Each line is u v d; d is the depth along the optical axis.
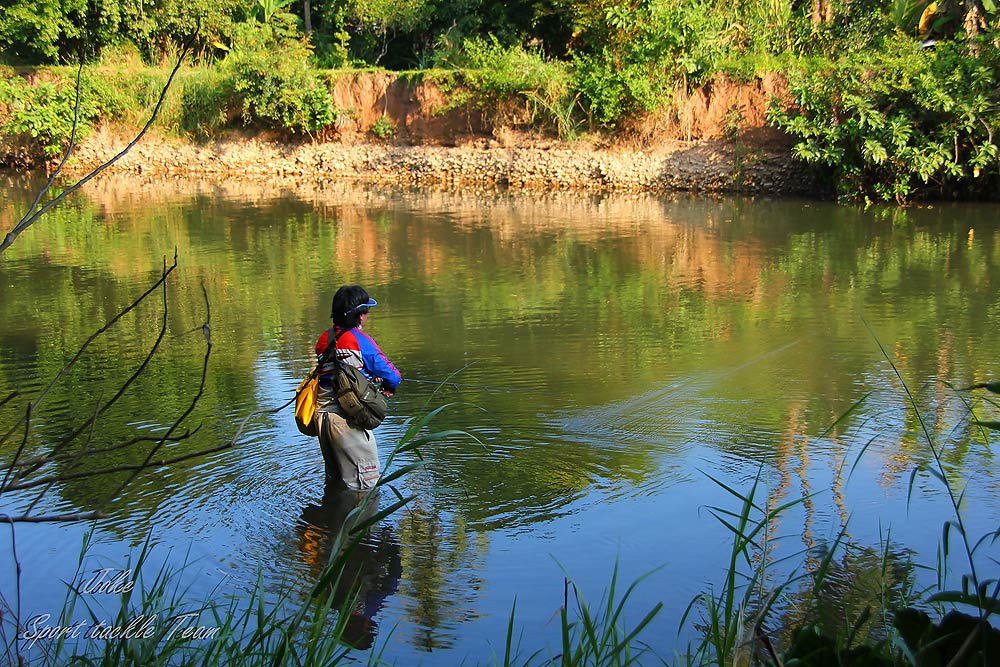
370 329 9.71
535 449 6.26
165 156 26.05
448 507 5.39
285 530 5.11
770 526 5.10
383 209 19.06
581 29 24.08
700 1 22.81
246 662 3.70
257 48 25.81
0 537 5.00
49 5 25.98
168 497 5.53
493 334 9.46
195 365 8.39
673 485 5.67
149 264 13.47
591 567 4.69
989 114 18.28
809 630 3.18
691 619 4.20
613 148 22.89
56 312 10.63
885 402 7.13
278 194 21.77
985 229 15.66
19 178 24.91
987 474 5.74
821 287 11.44
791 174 20.92
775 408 7.06
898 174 18.86
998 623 4.03
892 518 5.17
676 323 9.80
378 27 31.91
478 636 4.09
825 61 20.86
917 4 22.02
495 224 16.91
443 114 24.50
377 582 4.56
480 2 28.45
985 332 9.18
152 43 28.20
